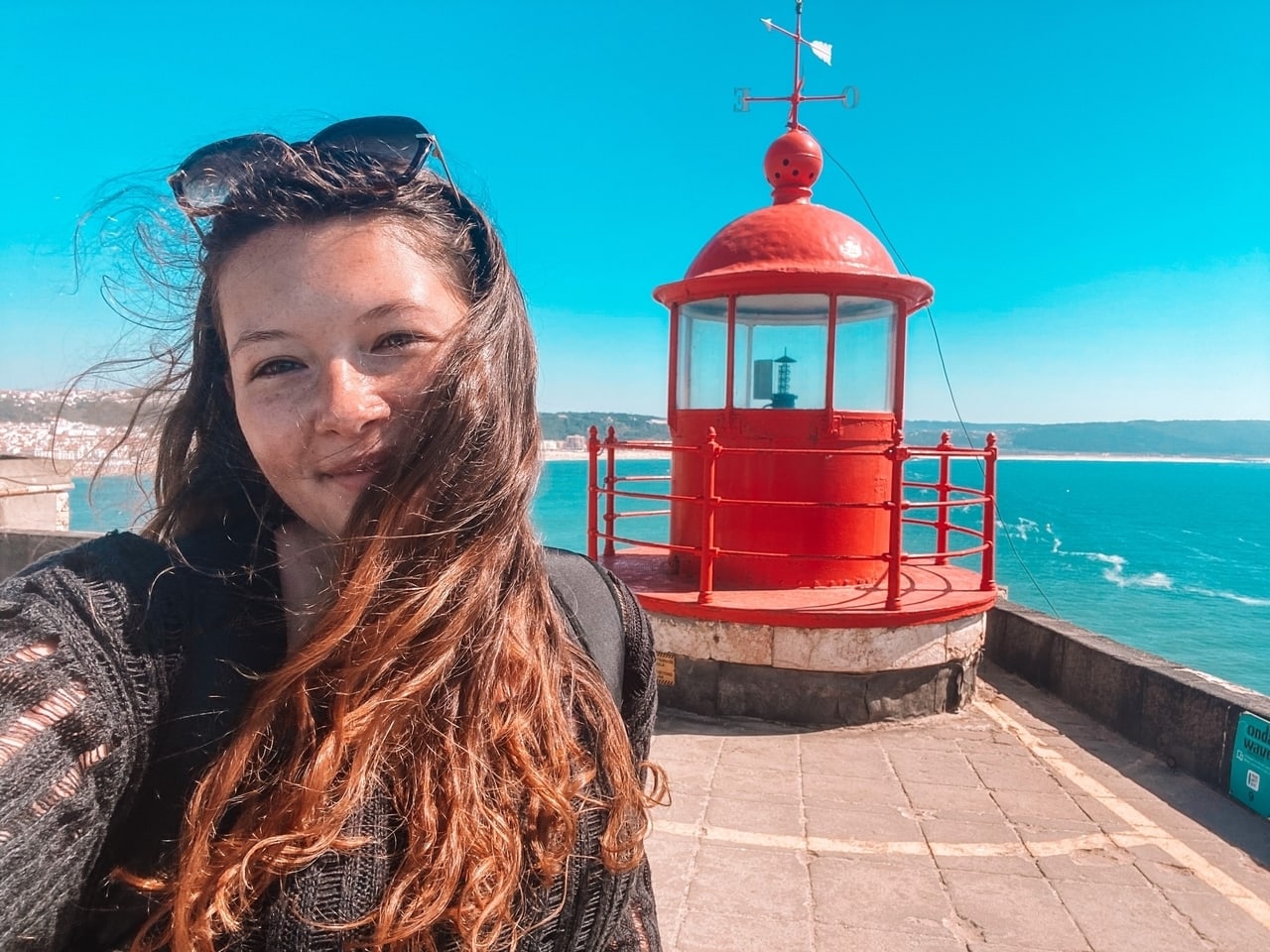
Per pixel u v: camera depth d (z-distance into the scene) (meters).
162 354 1.05
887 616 5.27
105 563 0.80
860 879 3.58
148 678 0.75
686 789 4.46
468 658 0.89
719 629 5.50
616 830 0.99
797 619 5.29
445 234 0.96
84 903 0.74
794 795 4.40
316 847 0.73
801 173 6.37
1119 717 5.32
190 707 0.78
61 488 11.77
